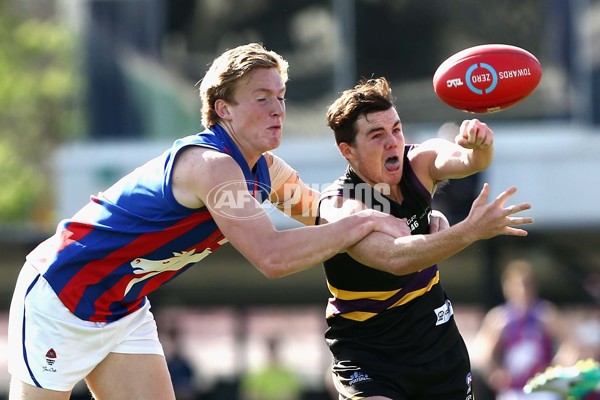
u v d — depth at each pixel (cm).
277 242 1502
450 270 3975
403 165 1709
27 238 3859
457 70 1600
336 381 1769
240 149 1602
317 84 4097
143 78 4159
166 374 1764
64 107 9362
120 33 4175
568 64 3966
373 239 1509
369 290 1716
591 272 3934
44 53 9312
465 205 3147
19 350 1733
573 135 3912
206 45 4159
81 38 4178
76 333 1697
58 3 9550
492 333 3412
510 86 1588
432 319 1744
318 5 4112
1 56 9050
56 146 9331
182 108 4144
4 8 9212
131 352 1736
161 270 1708
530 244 3803
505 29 4019
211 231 1644
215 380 4375
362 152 1691
